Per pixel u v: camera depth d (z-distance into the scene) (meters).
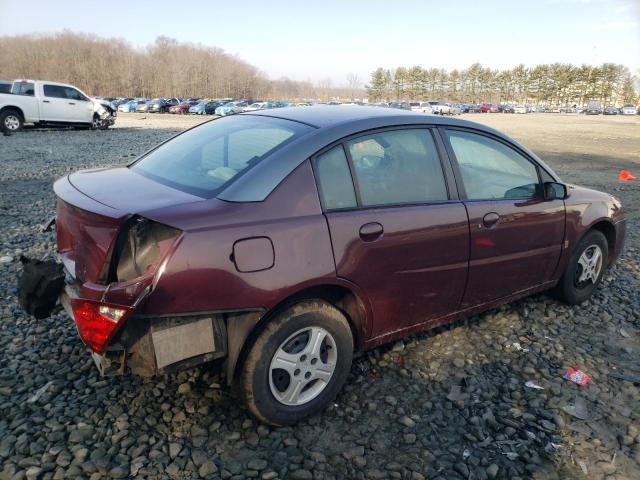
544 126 40.38
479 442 2.83
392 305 3.17
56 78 99.69
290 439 2.77
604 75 120.88
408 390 3.27
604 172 14.32
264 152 2.90
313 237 2.73
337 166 2.96
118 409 2.93
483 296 3.72
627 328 4.27
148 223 2.51
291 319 2.73
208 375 3.28
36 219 6.92
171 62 113.06
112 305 2.29
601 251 4.62
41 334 3.75
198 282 2.42
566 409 3.13
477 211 3.48
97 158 12.87
